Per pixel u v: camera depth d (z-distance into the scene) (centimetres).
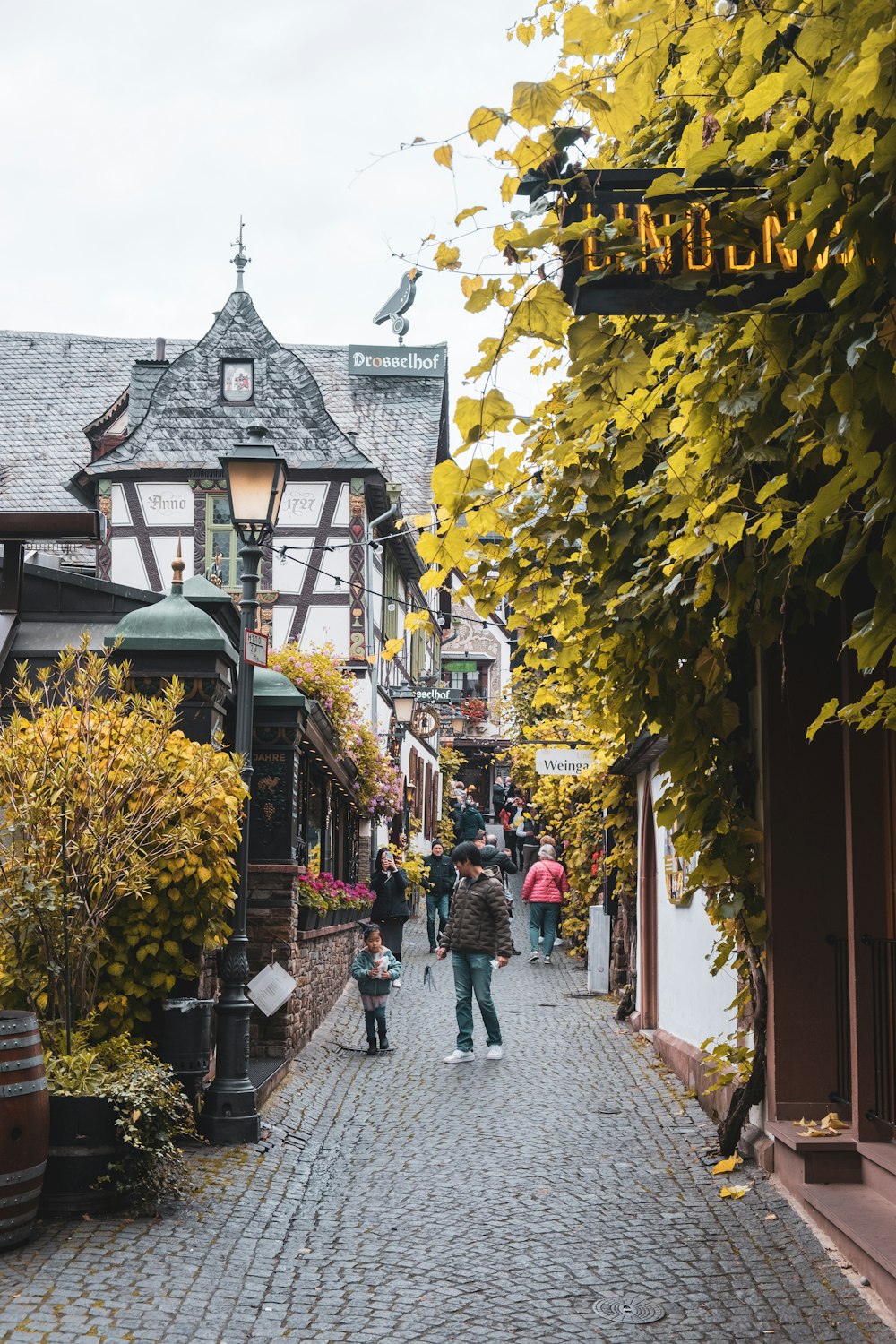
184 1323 500
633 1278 557
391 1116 936
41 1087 591
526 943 2258
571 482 488
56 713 741
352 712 1686
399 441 3225
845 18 330
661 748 1134
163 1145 650
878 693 409
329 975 1470
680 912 1069
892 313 358
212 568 2608
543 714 2895
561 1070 1094
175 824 762
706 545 441
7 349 3438
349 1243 623
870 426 373
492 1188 718
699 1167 743
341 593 2577
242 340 2708
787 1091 708
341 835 1839
